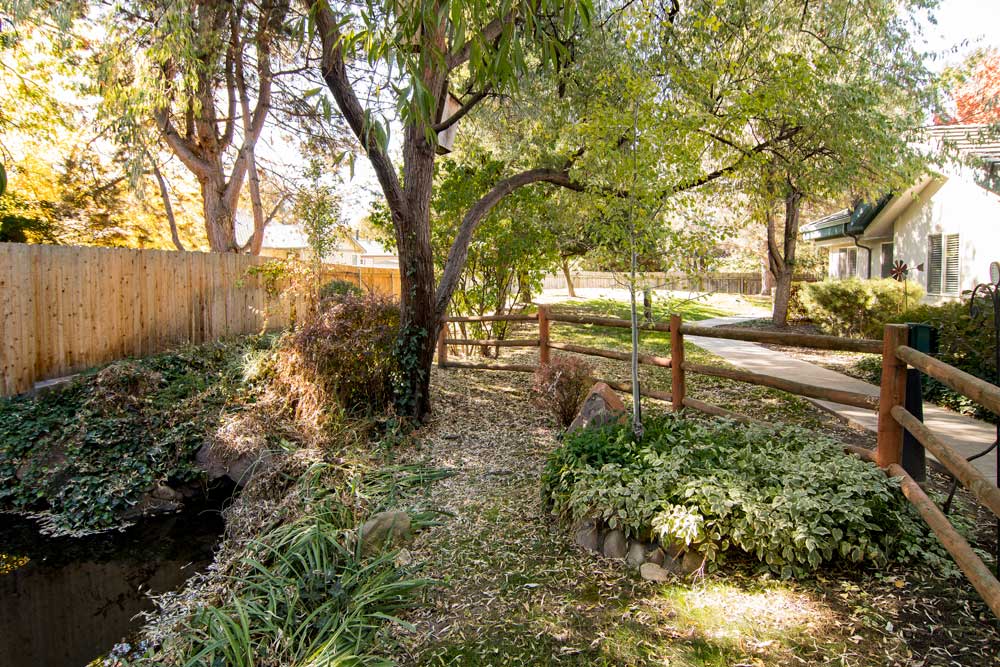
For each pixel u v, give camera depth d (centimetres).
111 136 996
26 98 935
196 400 595
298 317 802
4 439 548
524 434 570
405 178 577
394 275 1628
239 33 980
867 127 604
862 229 1376
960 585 261
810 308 1281
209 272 877
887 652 224
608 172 426
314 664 238
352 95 471
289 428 546
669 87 536
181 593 373
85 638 335
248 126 1142
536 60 675
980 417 545
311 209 835
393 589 288
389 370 592
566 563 316
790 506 281
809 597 265
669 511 300
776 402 631
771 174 652
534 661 237
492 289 912
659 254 431
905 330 308
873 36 712
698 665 227
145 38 730
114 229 1292
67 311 659
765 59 605
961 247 1040
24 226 1011
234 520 455
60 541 471
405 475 459
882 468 316
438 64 268
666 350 998
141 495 516
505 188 650
